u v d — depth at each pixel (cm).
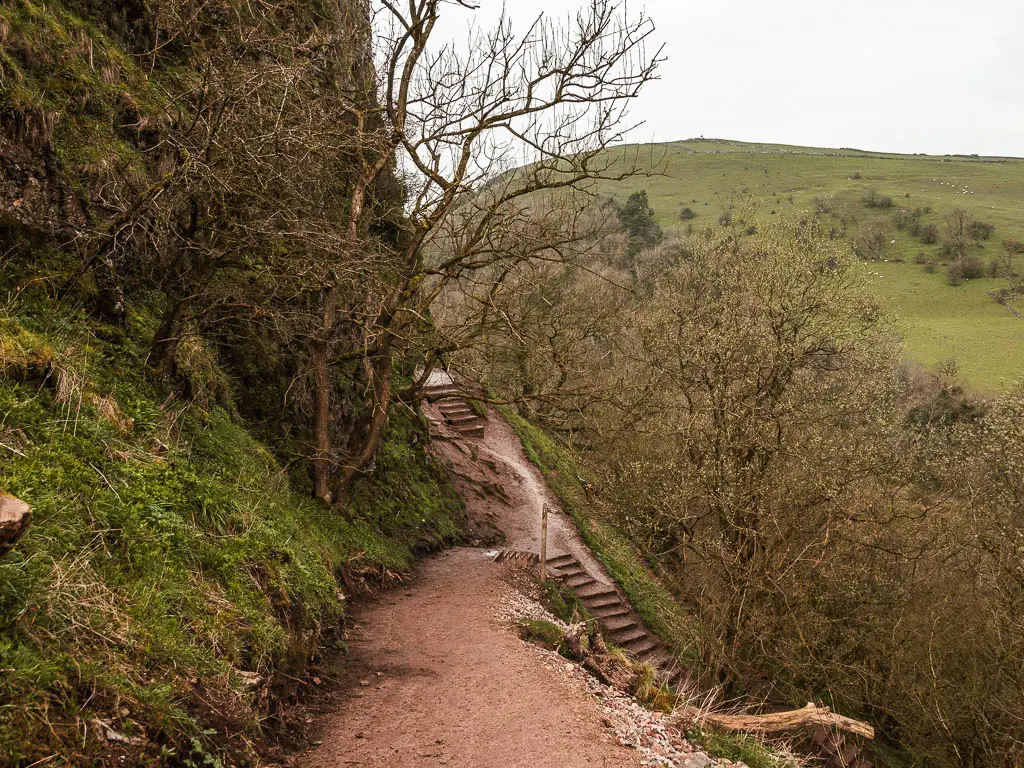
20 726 350
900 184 12700
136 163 934
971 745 1766
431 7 1230
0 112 748
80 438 615
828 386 1705
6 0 826
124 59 1006
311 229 943
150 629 491
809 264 1764
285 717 619
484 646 936
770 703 1706
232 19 1205
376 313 1229
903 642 1733
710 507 1662
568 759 634
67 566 467
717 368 1698
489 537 1961
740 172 13825
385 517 1549
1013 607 1614
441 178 1255
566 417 1555
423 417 2092
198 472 780
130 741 397
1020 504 1667
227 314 1098
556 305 1948
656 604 2055
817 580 1670
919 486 1855
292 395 1288
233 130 764
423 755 607
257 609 647
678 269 2097
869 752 1733
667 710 940
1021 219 9781
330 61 1315
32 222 763
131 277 920
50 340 693
